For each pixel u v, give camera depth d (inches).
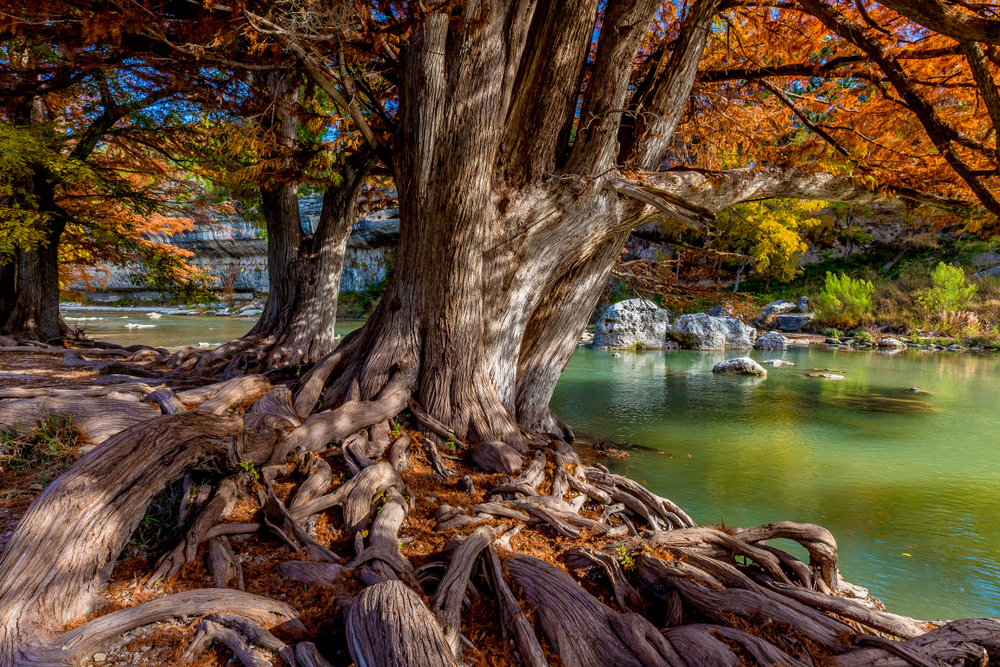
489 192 219.3
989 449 301.6
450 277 218.2
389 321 231.3
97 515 107.5
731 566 131.5
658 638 105.3
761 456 287.0
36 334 450.6
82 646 89.4
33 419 171.3
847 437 325.4
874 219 1133.7
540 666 99.7
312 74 197.3
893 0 128.7
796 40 268.1
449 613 106.4
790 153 281.6
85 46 219.0
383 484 161.0
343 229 402.9
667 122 237.8
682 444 308.5
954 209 289.4
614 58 209.5
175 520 135.9
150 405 201.8
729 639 105.7
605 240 257.9
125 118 442.6
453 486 181.8
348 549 136.5
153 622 99.1
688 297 339.0
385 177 443.2
